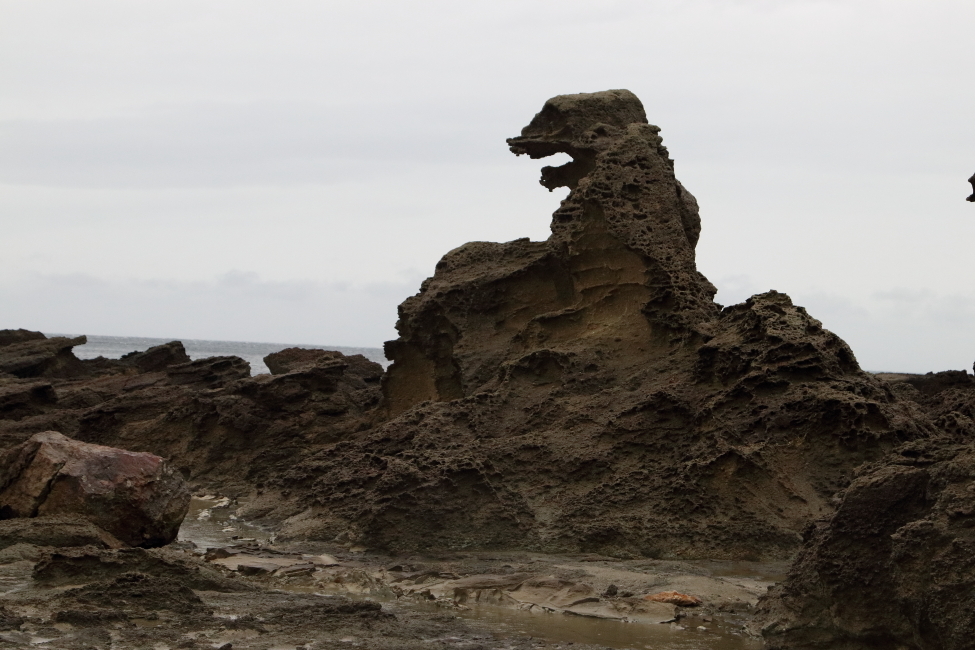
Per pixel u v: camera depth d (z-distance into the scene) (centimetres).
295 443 3102
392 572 1716
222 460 3084
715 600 1495
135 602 1294
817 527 1270
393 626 1281
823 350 2114
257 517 2311
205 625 1225
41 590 1360
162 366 5144
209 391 3303
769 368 2083
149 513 1745
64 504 1714
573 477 2089
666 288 2444
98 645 1112
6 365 5150
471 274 3048
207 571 1475
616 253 2562
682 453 2067
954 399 2325
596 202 2595
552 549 1944
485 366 2822
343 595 1532
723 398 2078
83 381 4541
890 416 1994
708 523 1906
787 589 1268
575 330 2619
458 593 1536
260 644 1157
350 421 3189
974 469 1098
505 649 1204
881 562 1148
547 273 2880
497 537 1972
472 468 2025
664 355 2389
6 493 1753
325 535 2030
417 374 3128
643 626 1380
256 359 16600
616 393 2292
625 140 2698
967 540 1034
